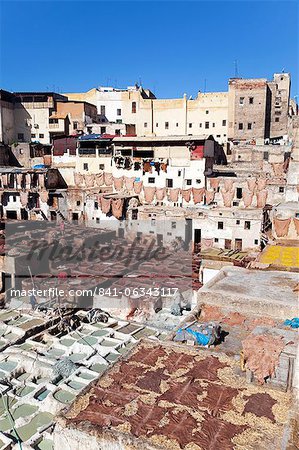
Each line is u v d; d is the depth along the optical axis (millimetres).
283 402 10695
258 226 41656
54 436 9945
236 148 65250
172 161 54625
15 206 55969
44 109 73375
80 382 17906
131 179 56562
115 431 9508
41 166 62844
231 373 12023
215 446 9180
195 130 76062
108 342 22328
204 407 10477
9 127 72500
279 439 9430
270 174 54906
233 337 14773
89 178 59719
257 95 72625
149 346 13625
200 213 44438
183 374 11961
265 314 16188
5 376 19250
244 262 33750
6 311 27375
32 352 21484
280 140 69625
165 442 9258
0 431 15164
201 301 17266
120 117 79250
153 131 77938
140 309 28516
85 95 81000
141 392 11078
